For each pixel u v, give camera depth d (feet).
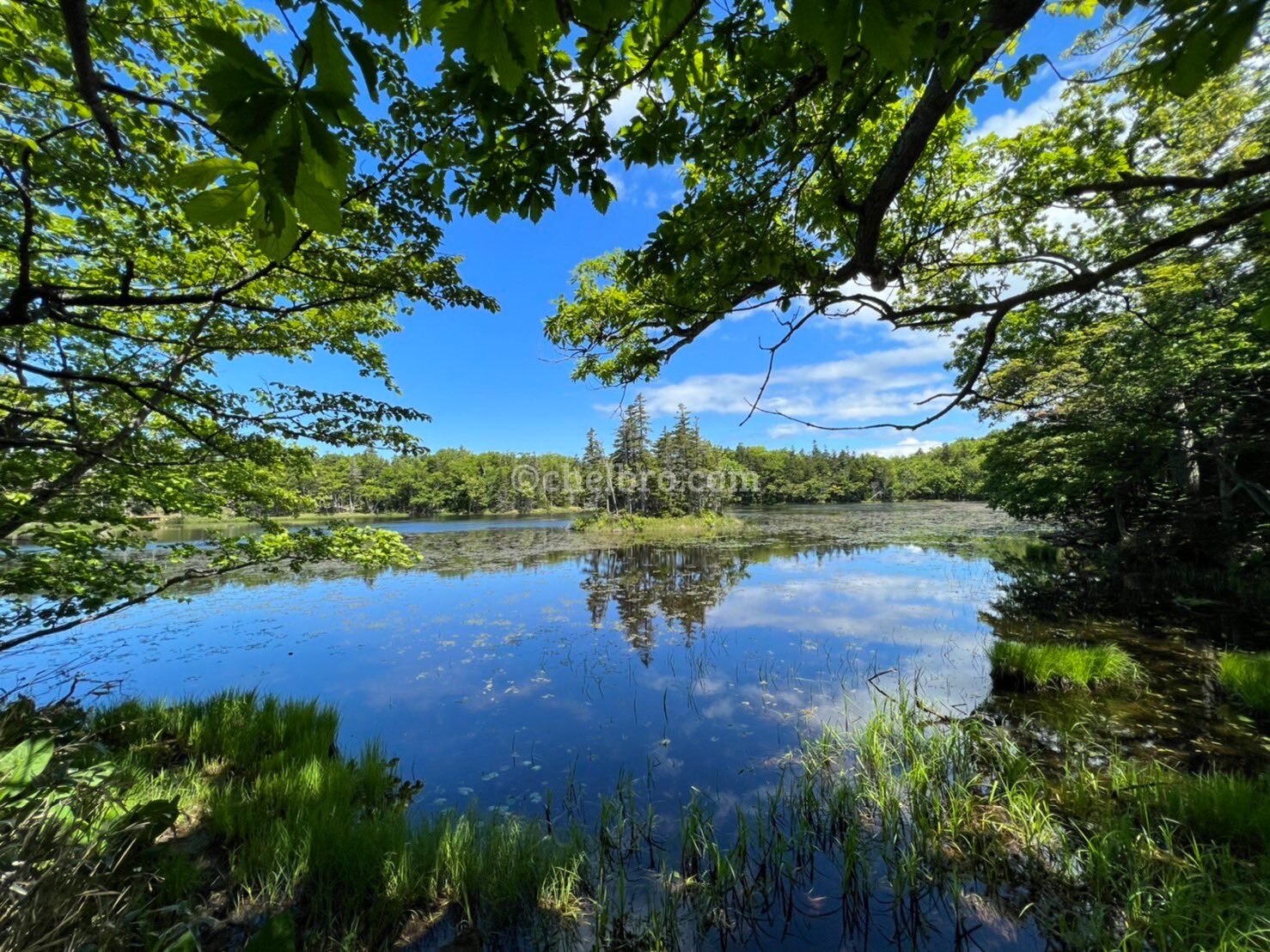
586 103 4.91
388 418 17.16
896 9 2.26
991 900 9.98
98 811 8.00
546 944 9.42
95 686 23.25
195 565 50.26
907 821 12.29
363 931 9.55
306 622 35.88
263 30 9.76
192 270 14.35
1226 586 32.09
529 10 2.34
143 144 10.05
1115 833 10.59
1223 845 10.51
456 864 10.63
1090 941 8.84
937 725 16.80
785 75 5.32
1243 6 2.63
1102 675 19.99
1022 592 37.78
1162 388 25.79
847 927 9.68
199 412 16.08
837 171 6.62
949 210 10.70
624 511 138.10
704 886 10.57
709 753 16.74
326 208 2.16
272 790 13.34
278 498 20.47
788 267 6.56
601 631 32.71
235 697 19.69
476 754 17.20
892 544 72.64
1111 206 10.61
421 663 26.94
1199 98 15.14
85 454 8.47
